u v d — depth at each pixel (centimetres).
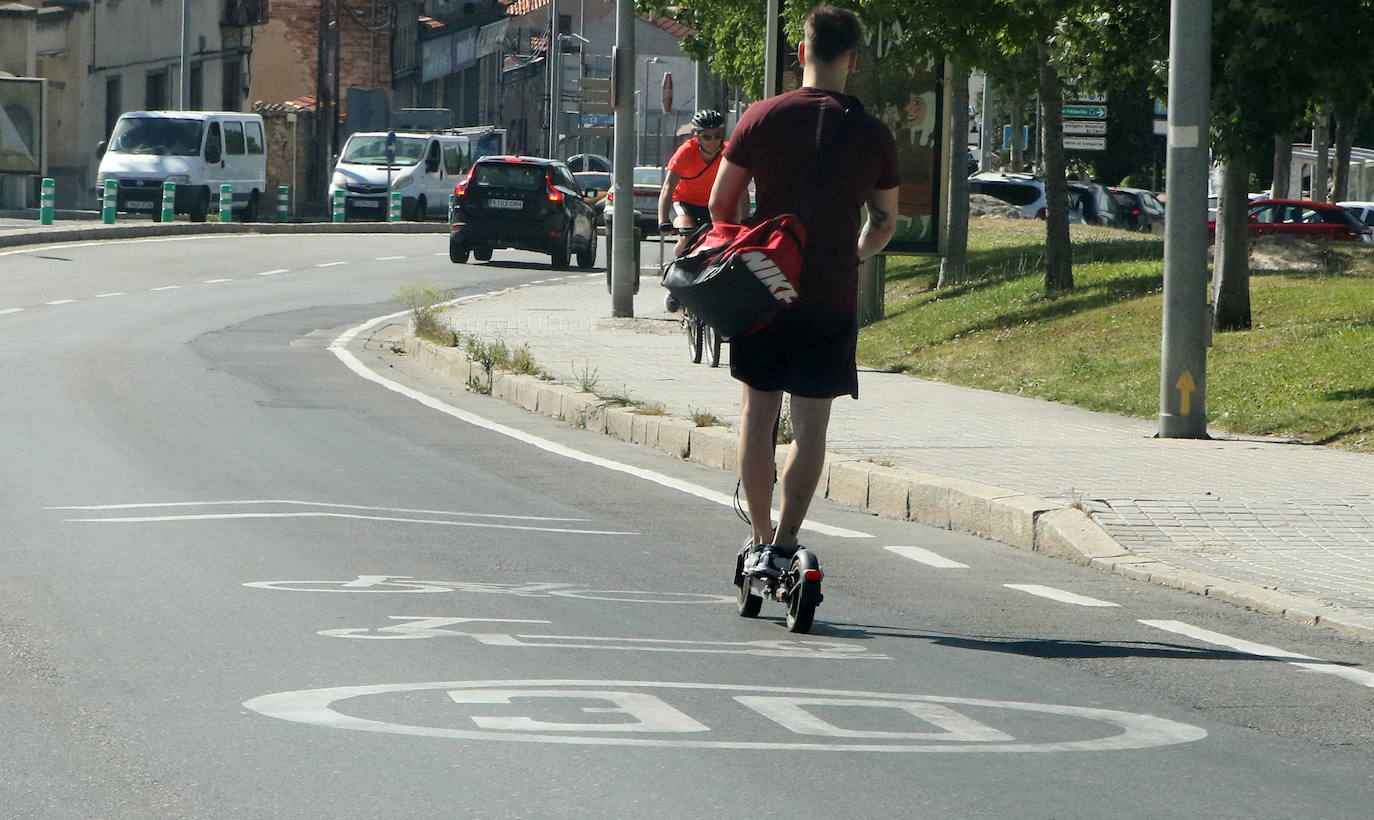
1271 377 5088
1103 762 1789
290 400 5181
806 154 2284
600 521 3328
